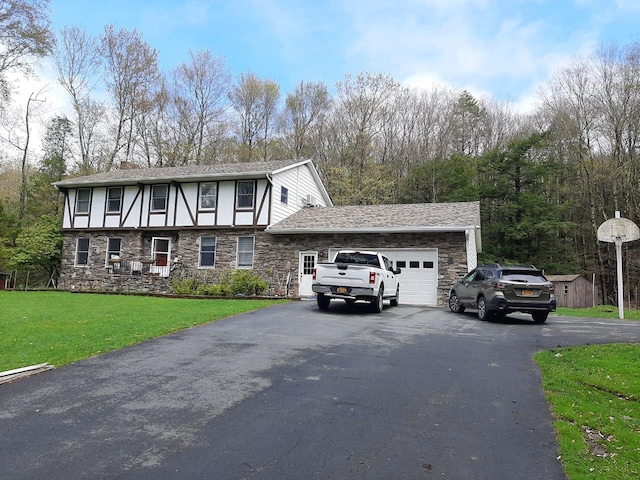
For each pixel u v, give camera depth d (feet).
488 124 133.59
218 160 127.54
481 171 111.45
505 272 39.65
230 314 38.81
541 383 20.21
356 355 24.52
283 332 30.81
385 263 47.60
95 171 115.75
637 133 98.32
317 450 12.96
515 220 104.47
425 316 42.04
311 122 128.88
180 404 16.67
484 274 41.63
